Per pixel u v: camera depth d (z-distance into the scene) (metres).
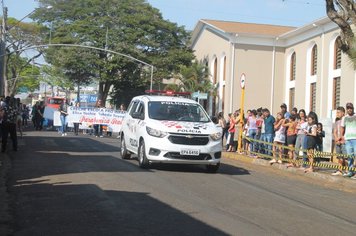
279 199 9.51
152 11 45.09
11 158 14.40
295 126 15.34
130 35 42.91
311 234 6.82
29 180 10.45
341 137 13.48
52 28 46.28
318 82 30.45
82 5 45.34
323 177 13.09
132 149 14.08
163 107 13.58
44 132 28.86
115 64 42.72
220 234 6.53
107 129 27.86
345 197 10.35
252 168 15.19
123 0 44.56
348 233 7.01
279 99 36.31
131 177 11.19
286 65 36.09
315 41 31.30
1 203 8.11
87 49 43.12
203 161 12.45
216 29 38.59
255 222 7.34
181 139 12.38
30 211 7.59
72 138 24.22
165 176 11.66
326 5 12.73
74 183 10.12
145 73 44.31
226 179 11.90
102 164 13.47
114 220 7.12
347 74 26.80
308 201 9.54
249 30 37.88
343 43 12.51
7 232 6.38
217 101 38.56
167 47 45.28
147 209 7.91
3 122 15.98
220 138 12.82
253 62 36.19
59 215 7.36
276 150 15.92
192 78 39.59
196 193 9.55
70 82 49.25
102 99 46.62
